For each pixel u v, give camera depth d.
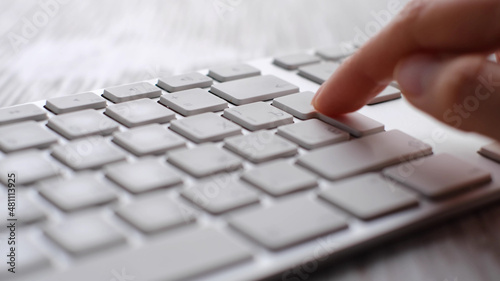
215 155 0.28
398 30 0.30
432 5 0.30
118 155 0.28
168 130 0.30
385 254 0.26
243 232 0.25
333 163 0.28
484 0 0.29
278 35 0.45
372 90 0.31
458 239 0.27
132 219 0.25
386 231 0.26
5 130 0.29
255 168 0.28
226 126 0.30
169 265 0.24
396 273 0.25
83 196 0.26
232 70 0.35
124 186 0.27
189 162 0.28
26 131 0.29
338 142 0.30
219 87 0.33
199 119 0.31
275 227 0.26
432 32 0.30
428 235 0.27
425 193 0.27
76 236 0.25
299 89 0.34
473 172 0.28
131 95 0.32
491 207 0.28
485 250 0.26
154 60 0.40
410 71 0.30
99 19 0.46
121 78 0.38
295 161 0.29
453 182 0.28
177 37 0.44
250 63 0.36
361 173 0.28
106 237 0.25
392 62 0.31
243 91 0.33
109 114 0.31
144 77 0.38
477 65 0.29
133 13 0.48
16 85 0.36
